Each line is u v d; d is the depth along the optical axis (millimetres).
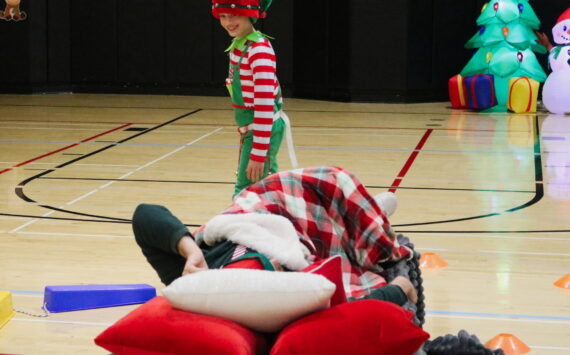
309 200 4066
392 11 18547
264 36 5551
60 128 14469
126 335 3158
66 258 6352
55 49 20969
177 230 3598
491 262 6320
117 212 7949
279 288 3143
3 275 5906
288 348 3043
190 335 3086
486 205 8352
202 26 20641
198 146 12422
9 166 10625
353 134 13812
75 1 20984
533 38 17266
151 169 10406
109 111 17234
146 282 5766
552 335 4812
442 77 19328
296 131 14180
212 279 3215
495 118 16125
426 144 12664
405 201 8531
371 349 3055
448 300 5430
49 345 4613
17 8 11953
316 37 19594
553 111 16766
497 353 3797
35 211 7996
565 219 7746
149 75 21062
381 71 18859
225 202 8453
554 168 10555
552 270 6121
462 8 19312
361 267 4035
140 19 20844
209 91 20906
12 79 20688
